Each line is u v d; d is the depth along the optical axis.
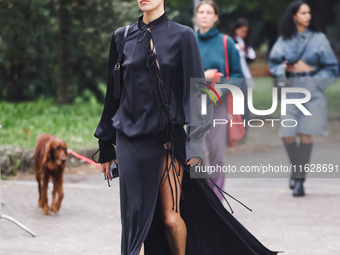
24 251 9.66
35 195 14.48
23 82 36.78
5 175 16.67
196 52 6.93
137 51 6.91
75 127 23.34
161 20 6.97
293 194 15.03
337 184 16.89
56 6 27.39
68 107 29.23
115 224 11.88
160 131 6.84
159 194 7.01
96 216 12.55
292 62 14.73
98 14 26.86
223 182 11.82
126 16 26.78
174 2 45.38
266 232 11.41
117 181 16.78
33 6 26.36
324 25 43.94
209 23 12.01
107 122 7.29
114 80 7.05
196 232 7.12
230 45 11.88
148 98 6.85
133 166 6.86
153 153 6.86
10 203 13.50
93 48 28.05
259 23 60.88
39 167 12.74
